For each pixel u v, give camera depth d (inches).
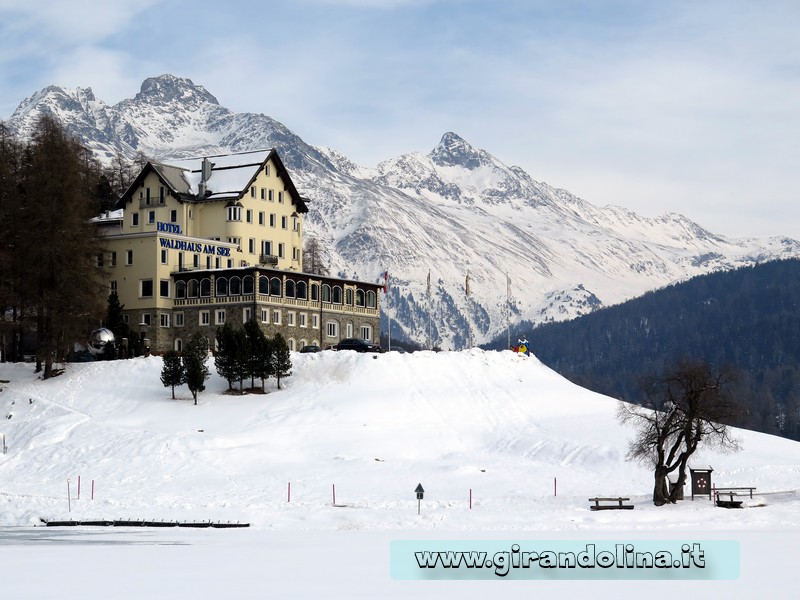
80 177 5137.8
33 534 2632.9
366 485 3558.1
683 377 3358.8
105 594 1713.8
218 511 3024.1
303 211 6924.2
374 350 5718.5
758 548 2223.2
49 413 4520.2
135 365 5027.1
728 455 3981.3
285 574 1907.0
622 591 1786.4
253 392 4800.7
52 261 4889.3
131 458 3959.2
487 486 3548.2
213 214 6437.0
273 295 5767.7
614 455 3961.6
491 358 5260.8
